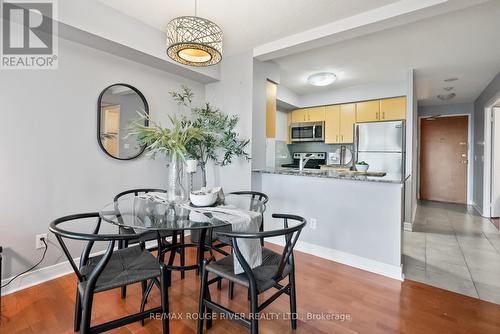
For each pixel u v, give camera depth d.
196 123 2.91
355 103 4.61
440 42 2.75
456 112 5.84
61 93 2.21
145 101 2.81
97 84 2.44
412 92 3.64
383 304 1.89
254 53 2.98
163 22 2.47
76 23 2.02
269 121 3.40
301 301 1.93
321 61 3.33
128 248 1.78
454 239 3.34
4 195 1.94
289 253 1.55
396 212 2.30
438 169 6.10
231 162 3.23
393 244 2.31
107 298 1.93
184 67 2.91
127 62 2.66
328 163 5.21
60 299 1.89
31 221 2.07
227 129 3.16
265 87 3.23
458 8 1.97
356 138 4.14
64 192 2.25
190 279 2.24
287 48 2.73
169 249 2.09
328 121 4.91
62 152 2.23
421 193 6.24
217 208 1.82
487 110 4.53
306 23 2.42
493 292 2.05
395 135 3.81
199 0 2.09
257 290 1.34
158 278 1.68
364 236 2.47
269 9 2.20
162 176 3.05
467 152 5.77
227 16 2.32
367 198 2.45
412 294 2.02
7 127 1.93
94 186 2.45
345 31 2.36
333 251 2.66
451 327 1.64
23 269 2.04
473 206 5.46
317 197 2.77
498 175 4.47
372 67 3.53
